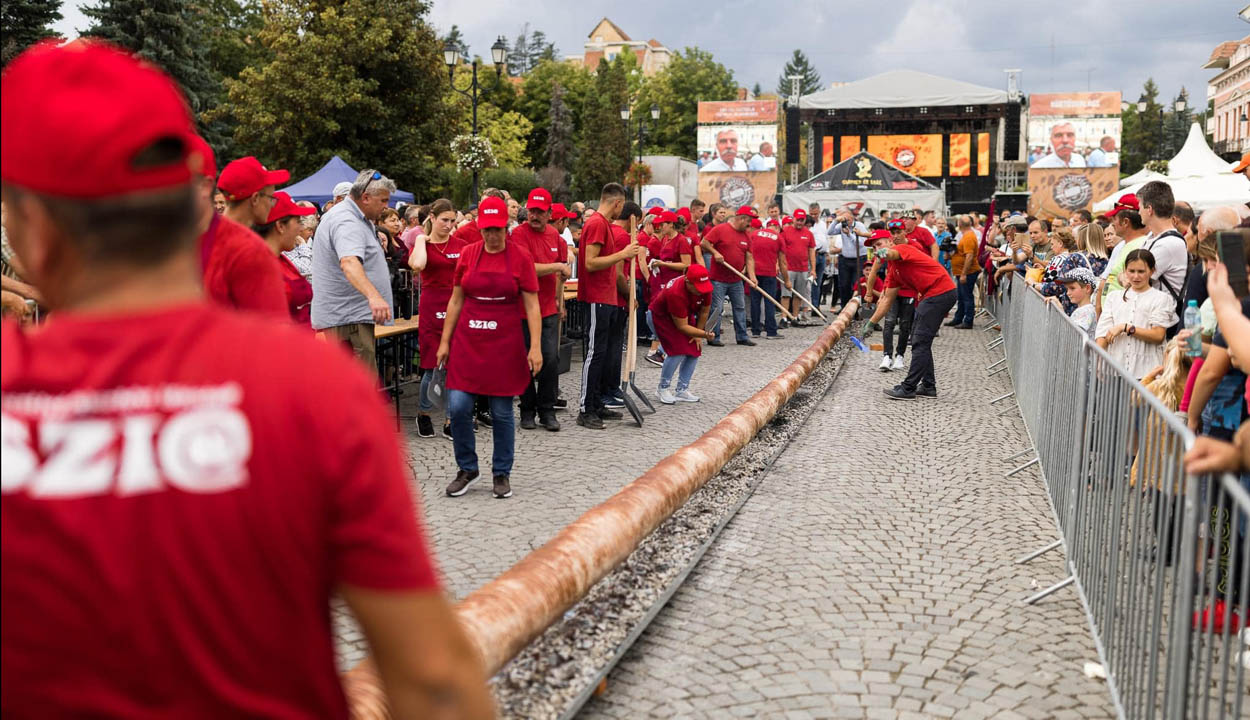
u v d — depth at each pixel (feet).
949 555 16.57
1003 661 12.42
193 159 3.54
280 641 3.43
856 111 151.02
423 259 24.22
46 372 3.37
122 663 3.26
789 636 13.12
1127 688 10.66
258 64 154.10
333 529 3.48
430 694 3.55
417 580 3.51
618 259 26.40
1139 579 10.39
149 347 3.43
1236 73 181.88
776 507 19.44
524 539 16.88
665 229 35.47
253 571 3.36
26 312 14.55
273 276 11.46
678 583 14.67
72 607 3.23
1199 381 14.08
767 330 48.83
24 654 3.26
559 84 241.35
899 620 13.70
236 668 3.37
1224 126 192.24
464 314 19.10
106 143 3.22
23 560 3.24
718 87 273.95
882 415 29.81
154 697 3.29
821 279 61.87
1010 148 150.41
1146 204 21.62
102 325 3.42
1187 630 8.36
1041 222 42.70
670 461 17.60
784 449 24.82
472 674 3.67
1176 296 20.97
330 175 65.92
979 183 149.48
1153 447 10.32
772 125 148.97
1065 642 13.07
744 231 44.55
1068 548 15.66
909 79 149.79
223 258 11.11
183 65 112.98
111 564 3.24
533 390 26.86
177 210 3.47
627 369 27.40
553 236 26.00
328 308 20.35
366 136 115.55
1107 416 12.93
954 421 28.86
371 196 20.04
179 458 3.31
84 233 3.33
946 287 32.09
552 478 21.22
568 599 11.72
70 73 3.27
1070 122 139.64
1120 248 22.99
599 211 27.58
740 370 38.04
